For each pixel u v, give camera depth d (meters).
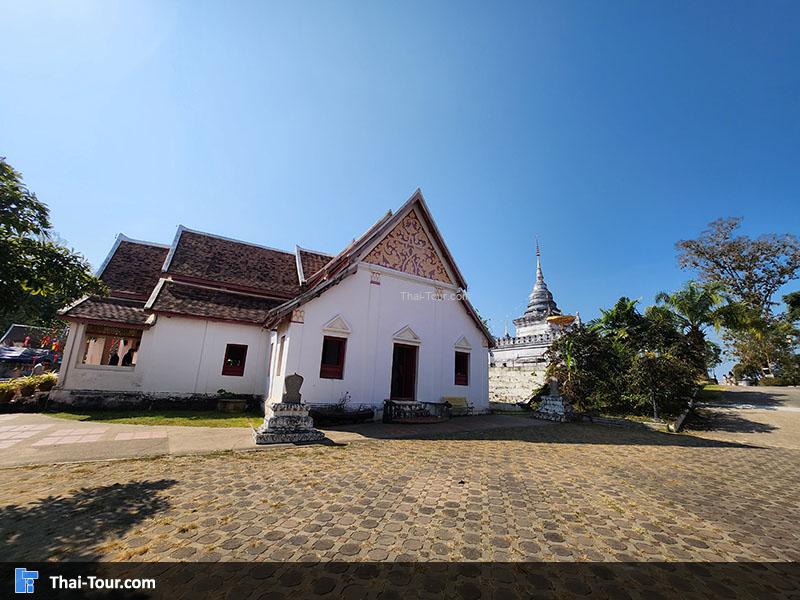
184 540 3.64
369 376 12.91
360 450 8.02
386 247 14.45
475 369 16.33
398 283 14.50
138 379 13.84
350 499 4.93
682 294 21.73
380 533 3.93
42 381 14.04
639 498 5.35
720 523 4.52
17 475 5.61
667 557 3.62
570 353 18.28
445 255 16.23
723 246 34.38
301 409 8.79
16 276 5.30
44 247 5.69
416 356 14.51
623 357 17.38
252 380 15.54
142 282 16.98
